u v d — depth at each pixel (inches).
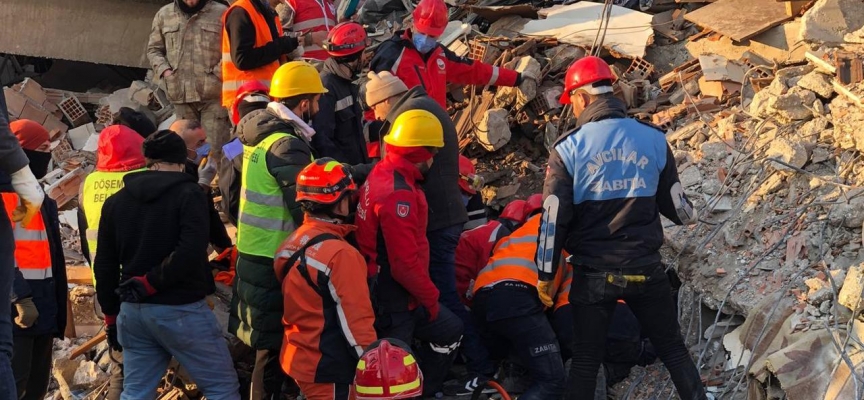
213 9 275.7
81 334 260.1
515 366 220.2
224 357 188.5
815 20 253.4
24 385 197.5
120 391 202.8
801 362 178.9
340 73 227.6
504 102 280.7
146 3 377.1
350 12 323.9
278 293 186.2
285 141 186.9
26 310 189.0
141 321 181.8
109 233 183.9
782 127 238.7
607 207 171.6
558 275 206.2
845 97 225.5
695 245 223.9
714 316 213.6
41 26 369.4
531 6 312.2
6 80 400.8
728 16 280.5
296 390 221.0
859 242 201.6
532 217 213.2
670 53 295.3
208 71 274.7
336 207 175.6
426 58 242.7
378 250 189.5
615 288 171.9
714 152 244.5
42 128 207.5
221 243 208.7
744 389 192.5
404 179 185.2
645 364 209.2
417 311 197.2
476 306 207.8
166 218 179.8
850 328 179.3
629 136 171.3
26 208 139.3
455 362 228.5
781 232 213.5
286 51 247.0
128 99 363.3
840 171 218.2
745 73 265.4
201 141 225.0
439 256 207.5
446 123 203.8
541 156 285.6
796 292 198.1
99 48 375.9
